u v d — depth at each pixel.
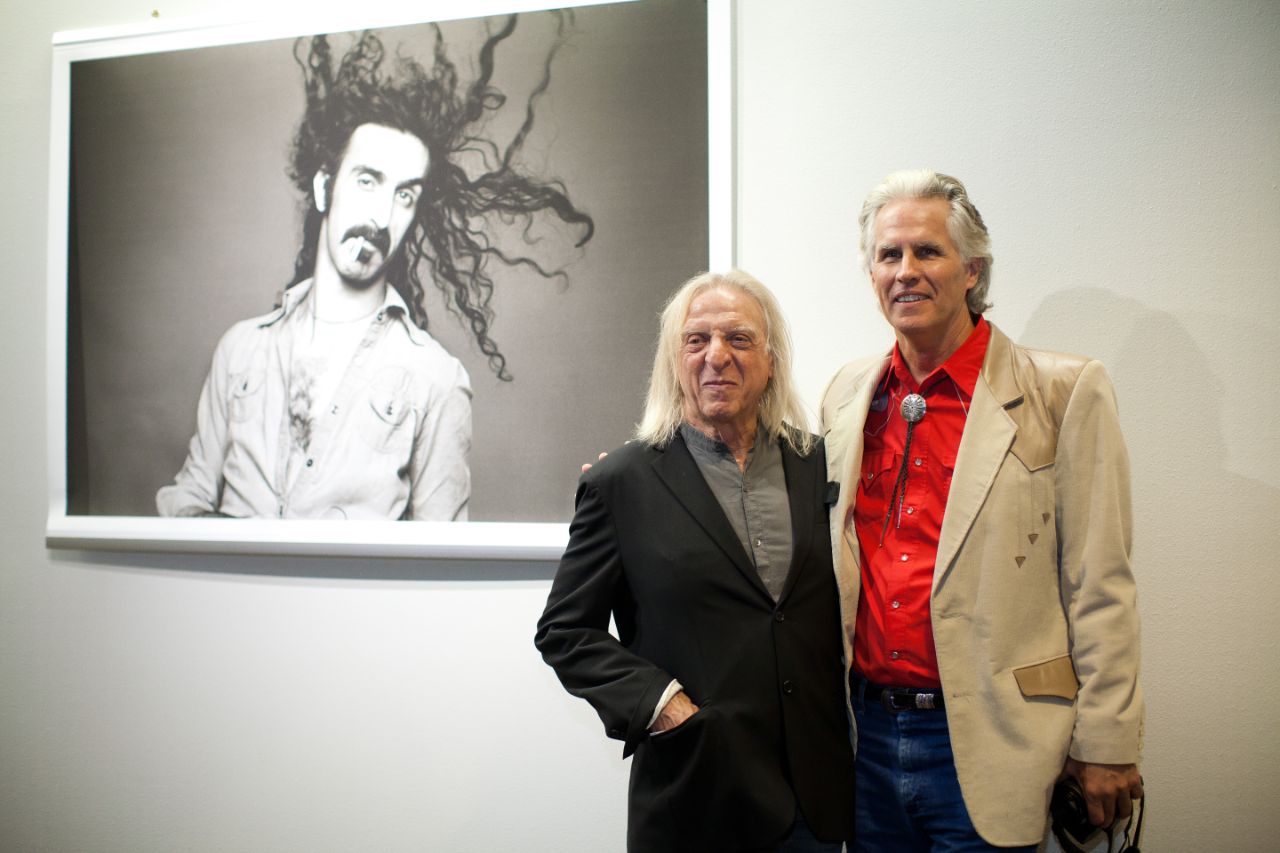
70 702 2.24
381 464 2.03
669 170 1.90
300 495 2.06
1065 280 1.78
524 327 1.97
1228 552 1.72
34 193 2.27
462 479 1.99
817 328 1.87
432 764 2.04
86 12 2.25
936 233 1.34
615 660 1.29
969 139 1.81
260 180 2.12
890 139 1.84
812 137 1.87
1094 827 1.27
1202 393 1.73
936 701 1.33
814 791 1.29
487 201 1.99
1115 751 1.22
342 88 2.07
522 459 1.97
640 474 1.38
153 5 2.21
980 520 1.31
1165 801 1.75
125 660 2.21
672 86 1.90
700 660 1.28
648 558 1.33
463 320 2.00
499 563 2.02
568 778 1.99
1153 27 1.75
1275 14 1.70
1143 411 1.75
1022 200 1.79
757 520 1.35
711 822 1.24
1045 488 1.31
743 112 1.90
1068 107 1.78
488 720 2.02
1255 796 1.71
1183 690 1.74
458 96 2.01
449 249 2.01
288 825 2.12
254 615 2.14
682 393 1.42
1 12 2.27
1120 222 1.76
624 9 1.92
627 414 1.92
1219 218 1.72
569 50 1.95
